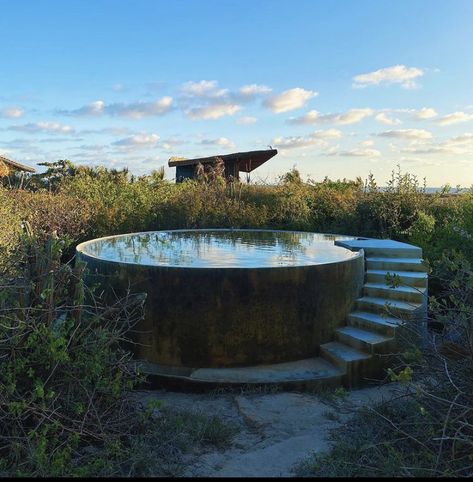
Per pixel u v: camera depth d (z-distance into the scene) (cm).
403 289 729
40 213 1198
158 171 1800
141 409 446
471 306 434
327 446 419
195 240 991
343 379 605
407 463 356
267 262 716
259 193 1568
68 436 379
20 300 393
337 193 1509
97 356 397
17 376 384
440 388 387
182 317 622
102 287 666
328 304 668
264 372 614
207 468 394
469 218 1045
